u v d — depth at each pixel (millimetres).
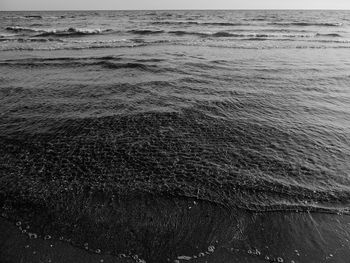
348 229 3910
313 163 5391
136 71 12031
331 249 3623
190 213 4113
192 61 14273
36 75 11266
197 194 4469
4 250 3506
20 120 6906
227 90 9602
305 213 4164
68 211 4113
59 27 34531
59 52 17047
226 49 18562
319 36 26688
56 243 3619
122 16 66750
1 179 4734
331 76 11734
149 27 35688
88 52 17156
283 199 4422
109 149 5691
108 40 22859
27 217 4000
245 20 50281
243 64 13867
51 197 4359
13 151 5574
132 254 3496
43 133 6277
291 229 3900
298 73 12211
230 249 3604
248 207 4238
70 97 8625
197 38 24703
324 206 4305
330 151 5832
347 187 4730
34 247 3555
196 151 5695
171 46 19703
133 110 7621
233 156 5551
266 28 35000
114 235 3746
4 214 4043
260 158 5508
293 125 7012
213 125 6867
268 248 3629
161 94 8977
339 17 67375
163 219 4008
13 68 12391
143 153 5578
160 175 4906
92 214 4074
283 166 5270
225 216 4078
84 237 3713
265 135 6449
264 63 14211
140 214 4086
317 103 8602
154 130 6523
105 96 8727
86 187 4582
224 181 4781
